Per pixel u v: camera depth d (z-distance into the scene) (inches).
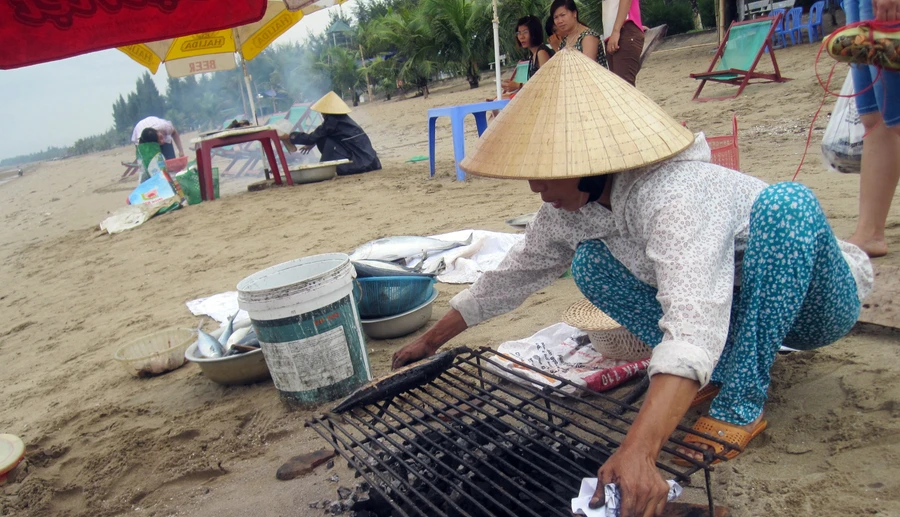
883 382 96.4
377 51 1497.3
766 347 84.0
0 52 117.8
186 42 406.0
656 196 74.8
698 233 72.1
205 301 205.5
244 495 100.5
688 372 63.9
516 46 974.4
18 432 140.3
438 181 348.2
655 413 63.2
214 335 154.9
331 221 291.0
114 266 295.4
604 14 253.3
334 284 121.5
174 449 119.0
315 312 120.2
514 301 102.1
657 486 60.0
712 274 70.6
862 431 86.4
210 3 126.0
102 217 474.3
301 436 115.3
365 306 150.0
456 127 331.9
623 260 88.1
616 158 71.2
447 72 1153.4
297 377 122.6
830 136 154.9
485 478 75.0
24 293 289.0
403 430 102.7
